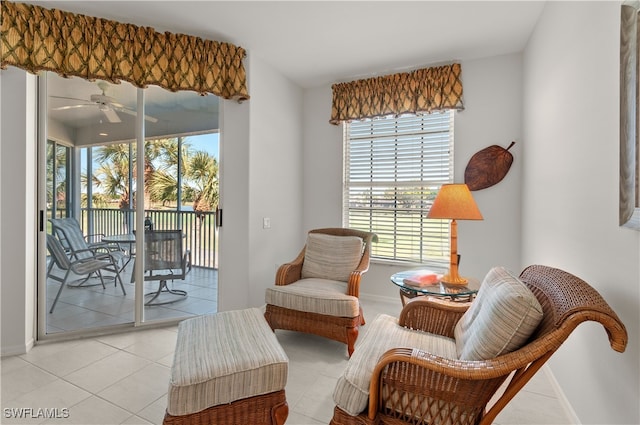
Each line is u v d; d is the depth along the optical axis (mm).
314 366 2234
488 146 3094
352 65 3318
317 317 2424
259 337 1714
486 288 1539
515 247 3012
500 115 3051
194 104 3041
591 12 1529
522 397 1892
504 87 3033
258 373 1465
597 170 1462
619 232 1273
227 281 3088
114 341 2574
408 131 3510
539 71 2406
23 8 2232
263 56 3135
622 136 1185
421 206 3471
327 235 3123
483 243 3135
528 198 2693
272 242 3391
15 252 2324
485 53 3025
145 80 2572
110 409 1734
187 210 3033
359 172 3756
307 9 2385
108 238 2803
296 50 3014
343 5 2332
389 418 1329
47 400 1804
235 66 2891
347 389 1366
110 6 2355
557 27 2006
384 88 3414
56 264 2621
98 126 2750
